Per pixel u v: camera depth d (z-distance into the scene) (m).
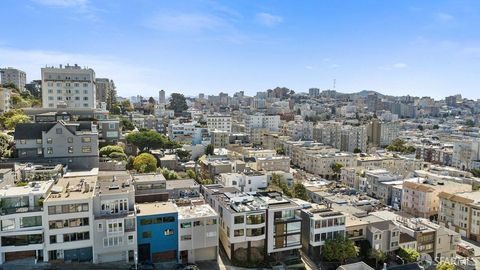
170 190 91.38
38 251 66.00
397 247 83.50
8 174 75.19
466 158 198.38
